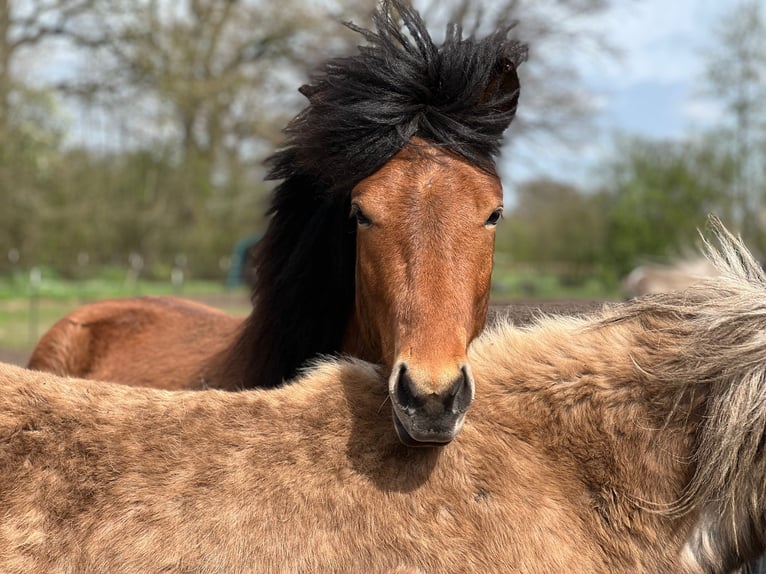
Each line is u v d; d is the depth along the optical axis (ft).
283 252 12.59
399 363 8.00
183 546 7.38
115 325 18.11
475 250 9.09
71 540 7.34
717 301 8.45
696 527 8.12
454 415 7.70
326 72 10.70
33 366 17.97
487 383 8.55
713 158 85.25
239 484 7.66
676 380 8.13
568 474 8.07
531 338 8.93
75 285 80.07
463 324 8.52
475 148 9.76
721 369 7.98
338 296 12.26
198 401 8.25
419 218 9.01
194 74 92.07
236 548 7.39
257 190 104.37
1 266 80.84
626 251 93.15
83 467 7.62
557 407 8.31
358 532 7.55
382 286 9.10
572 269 109.81
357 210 9.71
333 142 9.86
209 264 101.45
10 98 82.02
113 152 99.09
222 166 102.89
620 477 8.00
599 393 8.29
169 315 18.20
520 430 8.26
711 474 7.90
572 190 108.88
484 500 7.77
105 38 87.92
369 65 9.89
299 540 7.47
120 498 7.52
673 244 87.20
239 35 90.84
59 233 85.05
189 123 98.17
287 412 8.19
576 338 8.78
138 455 7.73
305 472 7.78
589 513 7.96
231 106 94.12
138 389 8.42
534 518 7.74
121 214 94.32
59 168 85.76
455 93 9.81
